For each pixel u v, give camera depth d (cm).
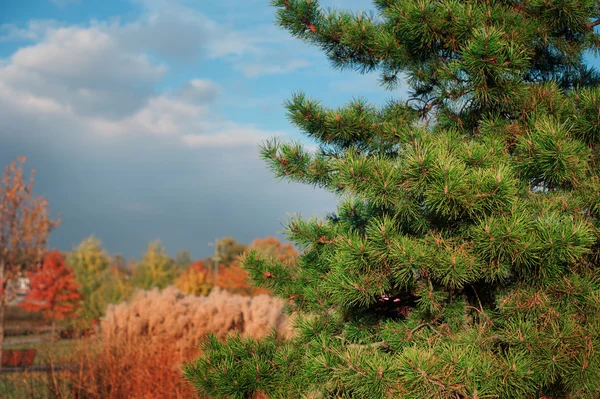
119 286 1972
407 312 410
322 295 412
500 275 332
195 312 838
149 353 770
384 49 432
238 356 418
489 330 341
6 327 1883
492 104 404
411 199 343
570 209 352
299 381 388
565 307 339
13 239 1407
